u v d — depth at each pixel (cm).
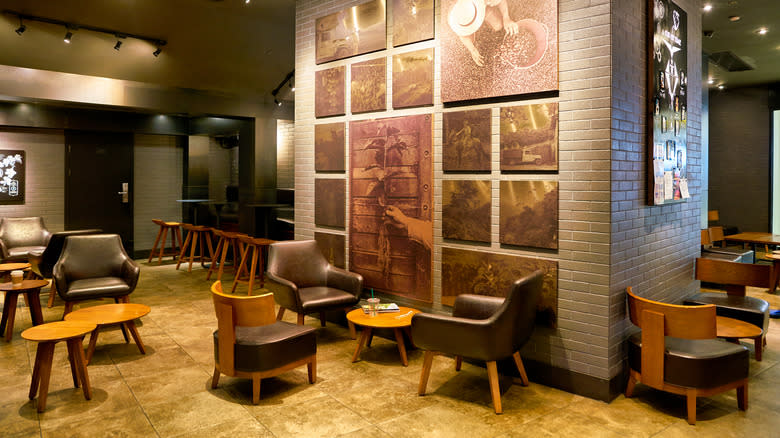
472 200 435
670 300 473
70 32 605
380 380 400
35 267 640
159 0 611
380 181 509
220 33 694
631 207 388
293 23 704
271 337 366
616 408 351
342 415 338
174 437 306
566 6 373
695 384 325
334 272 530
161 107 813
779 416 339
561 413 343
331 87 555
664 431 317
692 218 526
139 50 679
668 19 443
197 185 1057
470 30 425
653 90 411
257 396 353
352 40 530
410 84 475
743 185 1129
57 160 930
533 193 394
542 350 395
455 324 345
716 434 314
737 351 338
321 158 572
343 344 491
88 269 571
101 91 763
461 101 440
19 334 511
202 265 916
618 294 372
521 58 394
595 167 362
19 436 305
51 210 926
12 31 593
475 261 433
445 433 313
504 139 409
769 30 727
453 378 406
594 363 366
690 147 515
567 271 379
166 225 962
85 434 309
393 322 421
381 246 512
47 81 720
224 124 973
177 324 554
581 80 366
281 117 938
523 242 402
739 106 1123
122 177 998
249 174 920
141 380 396
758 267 468
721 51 828
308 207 597
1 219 823
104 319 408
